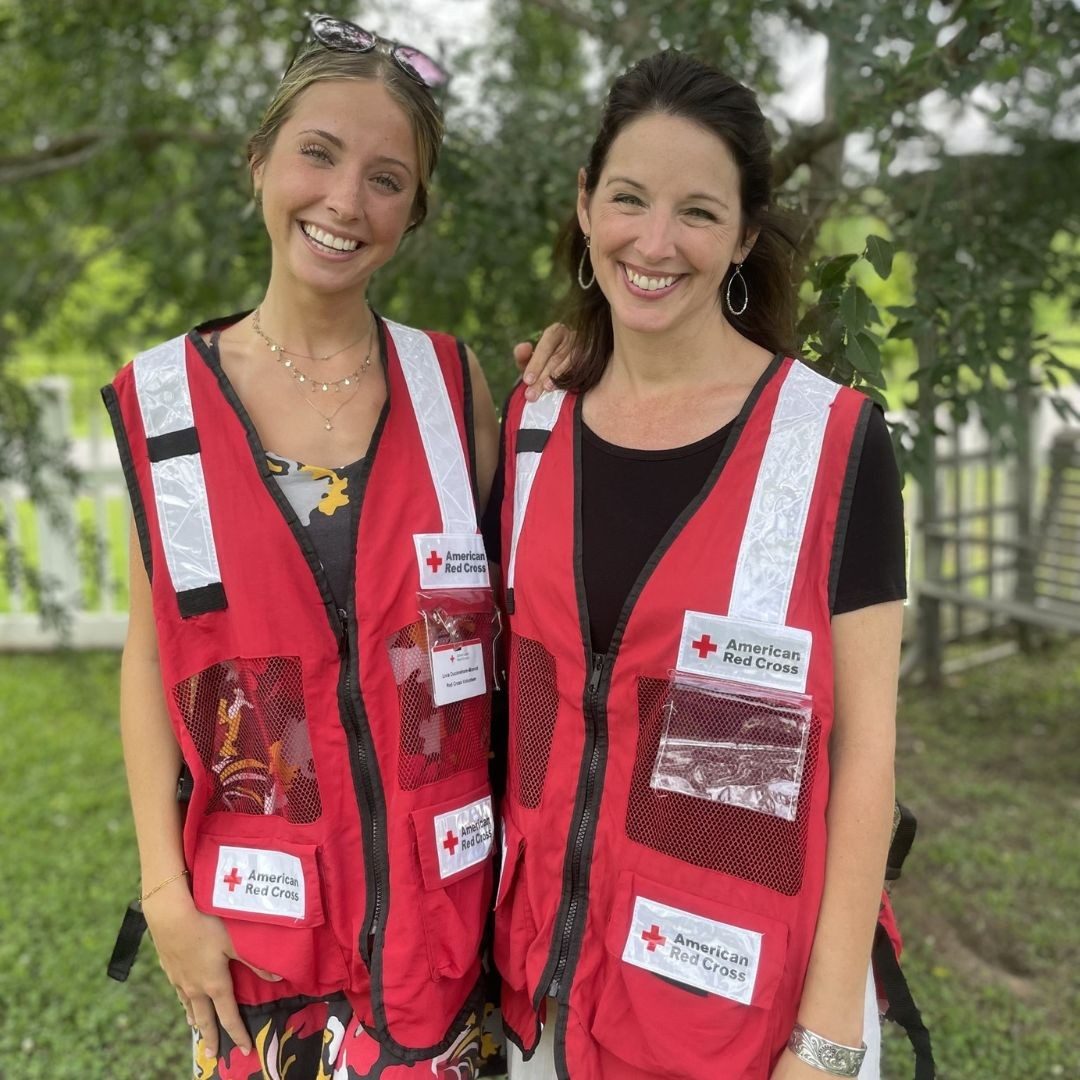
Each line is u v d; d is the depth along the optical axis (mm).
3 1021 2740
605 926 1365
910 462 2207
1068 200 3045
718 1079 1275
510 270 3064
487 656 1551
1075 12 2281
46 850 3588
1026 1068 2537
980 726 4816
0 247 4750
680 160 1313
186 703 1443
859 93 2164
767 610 1263
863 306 1688
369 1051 1461
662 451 1366
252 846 1465
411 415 1552
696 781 1290
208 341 1557
